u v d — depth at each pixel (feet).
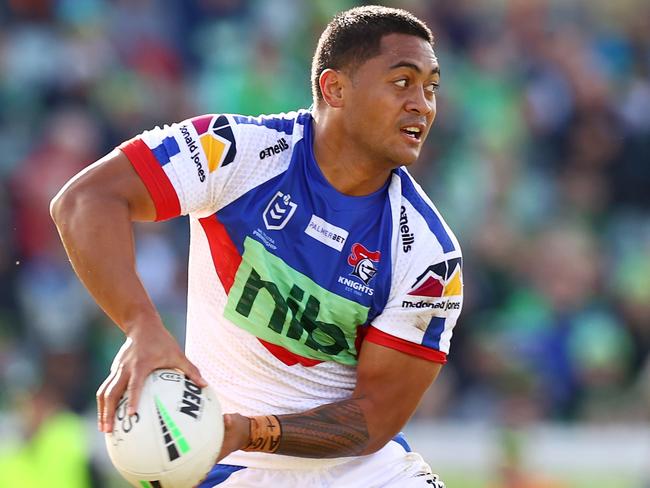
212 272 51.49
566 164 158.10
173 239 134.62
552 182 154.92
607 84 167.32
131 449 44.78
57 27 153.69
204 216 50.75
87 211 47.32
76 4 155.84
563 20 173.58
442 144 152.87
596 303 139.74
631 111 164.55
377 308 51.65
